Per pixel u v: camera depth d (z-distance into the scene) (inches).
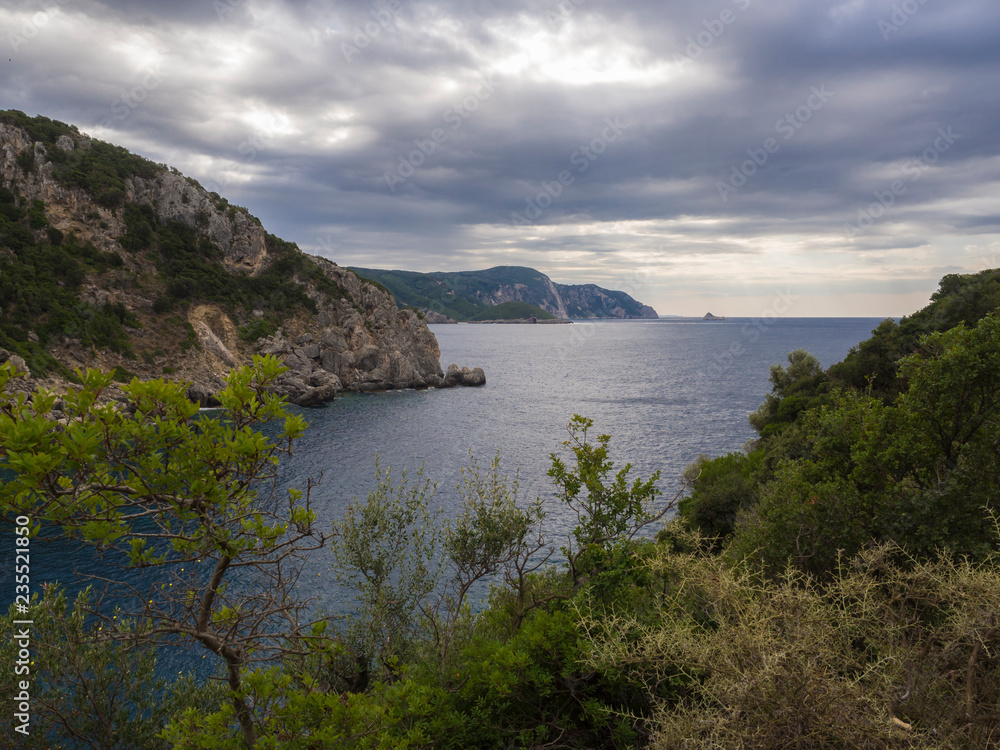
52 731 392.8
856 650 266.1
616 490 428.5
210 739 212.5
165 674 1085.1
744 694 197.2
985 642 223.5
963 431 564.1
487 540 442.0
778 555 504.1
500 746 297.9
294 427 201.5
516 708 322.3
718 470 1720.0
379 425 3821.4
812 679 193.8
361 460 2888.8
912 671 224.5
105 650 403.2
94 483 171.0
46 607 402.3
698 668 238.8
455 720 292.5
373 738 241.1
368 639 460.4
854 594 269.7
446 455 3068.4
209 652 1165.7
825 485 536.4
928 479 545.6
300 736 226.1
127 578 1289.4
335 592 1359.5
